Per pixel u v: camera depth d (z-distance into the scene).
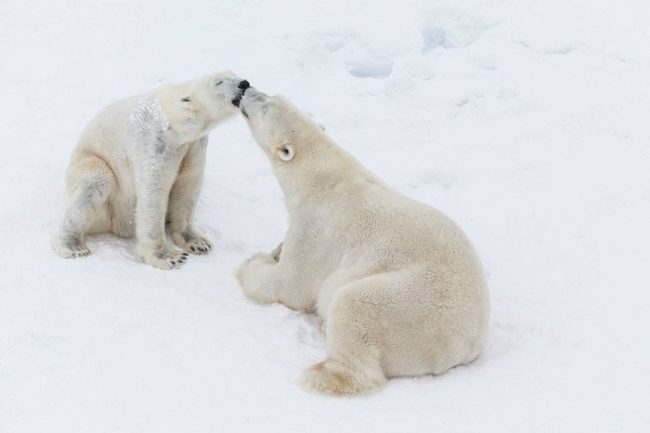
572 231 11.72
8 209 11.33
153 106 10.27
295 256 9.27
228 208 12.27
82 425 7.40
